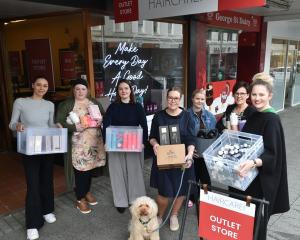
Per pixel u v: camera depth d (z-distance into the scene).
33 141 3.09
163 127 3.12
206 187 2.29
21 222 3.62
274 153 2.21
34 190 3.27
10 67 5.99
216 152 2.32
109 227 3.51
